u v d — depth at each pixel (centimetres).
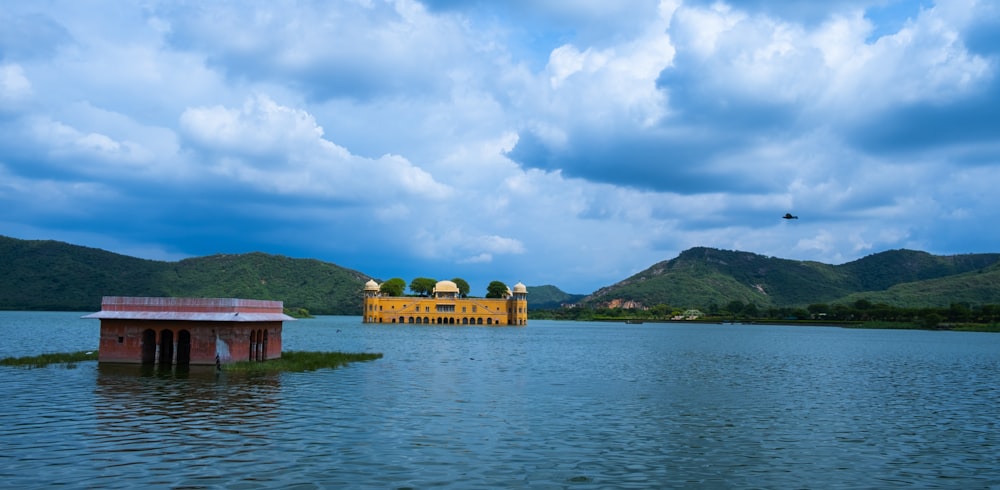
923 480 2280
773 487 2172
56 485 2042
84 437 2691
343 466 2306
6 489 1997
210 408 3400
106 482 2077
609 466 2388
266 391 4044
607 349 9262
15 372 4806
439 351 8194
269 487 2053
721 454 2606
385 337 11938
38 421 3009
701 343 11450
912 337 15750
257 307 5856
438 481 2155
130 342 5422
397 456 2462
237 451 2491
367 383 4534
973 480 2291
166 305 5397
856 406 3922
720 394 4350
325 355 6538
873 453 2664
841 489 2162
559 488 2109
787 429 3144
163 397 3741
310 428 2931
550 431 2978
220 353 5384
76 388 4034
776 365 6869
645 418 3362
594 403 3831
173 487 2036
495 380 4919
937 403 4103
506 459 2452
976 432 3130
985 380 5588
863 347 10975
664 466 2406
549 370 5812
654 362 6944
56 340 9038
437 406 3600
